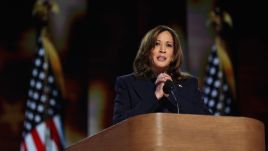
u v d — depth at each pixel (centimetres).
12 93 1396
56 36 1477
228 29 1673
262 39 1698
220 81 1631
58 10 1492
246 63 1670
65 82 1462
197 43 1631
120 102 681
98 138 599
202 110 696
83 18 1516
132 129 546
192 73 1608
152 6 1596
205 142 546
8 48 1414
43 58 1449
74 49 1492
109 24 1541
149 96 676
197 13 1648
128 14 1567
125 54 1539
